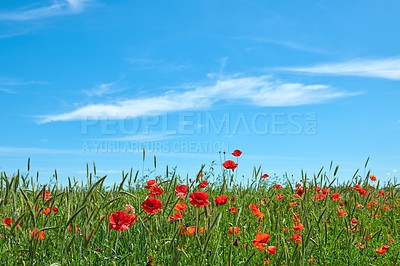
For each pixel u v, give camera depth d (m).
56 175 3.75
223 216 4.39
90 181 3.51
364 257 3.90
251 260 3.39
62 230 3.37
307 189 4.80
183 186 3.60
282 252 3.15
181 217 3.45
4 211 3.50
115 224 2.90
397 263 3.95
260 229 4.20
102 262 3.14
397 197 6.50
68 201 3.11
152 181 3.88
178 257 3.03
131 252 3.22
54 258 3.07
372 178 5.93
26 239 3.01
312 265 3.41
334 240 4.17
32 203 2.90
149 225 3.53
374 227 5.02
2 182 3.44
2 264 2.88
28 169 3.70
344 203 5.05
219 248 3.51
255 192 5.53
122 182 3.50
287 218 4.50
